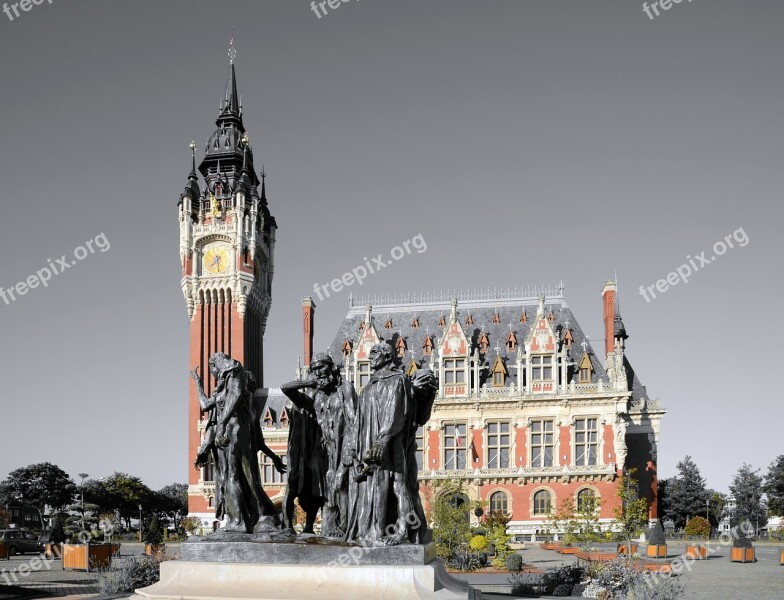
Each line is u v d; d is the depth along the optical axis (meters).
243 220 99.44
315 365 18.05
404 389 16.14
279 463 18.48
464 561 44.84
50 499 124.19
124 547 77.38
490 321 90.88
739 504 117.19
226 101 108.06
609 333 88.38
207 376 96.00
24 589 30.47
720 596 31.27
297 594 14.55
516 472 80.25
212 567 15.36
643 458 84.81
